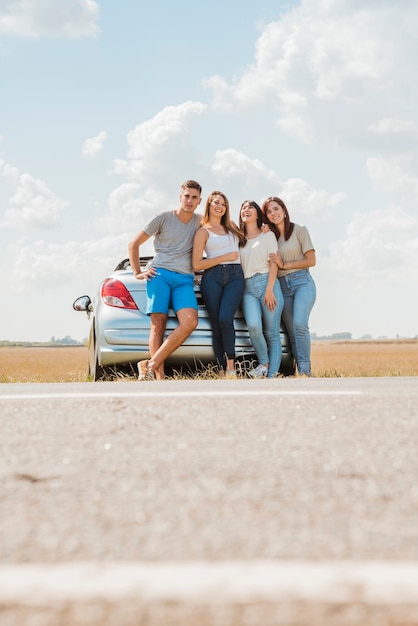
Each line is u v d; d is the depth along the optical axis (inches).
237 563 51.9
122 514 65.6
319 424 112.3
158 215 263.1
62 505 68.9
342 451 92.7
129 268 274.4
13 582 45.6
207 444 97.4
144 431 107.1
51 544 57.2
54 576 46.5
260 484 76.4
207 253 267.1
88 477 79.8
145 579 45.7
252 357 274.1
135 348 253.1
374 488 74.5
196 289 269.6
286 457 89.3
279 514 65.4
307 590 43.9
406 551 55.2
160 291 253.9
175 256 261.1
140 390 168.2
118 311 255.6
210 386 178.5
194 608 43.1
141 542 57.5
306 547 56.1
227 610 43.0
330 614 42.9
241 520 63.5
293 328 286.0
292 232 288.8
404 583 44.6
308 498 70.8
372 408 127.6
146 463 86.3
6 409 130.6
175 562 52.7
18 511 67.1
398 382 192.4
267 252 276.2
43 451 94.0
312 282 290.4
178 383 193.3
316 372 315.9
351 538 58.3
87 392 164.2
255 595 43.6
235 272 265.9
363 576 45.9
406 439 100.4
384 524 62.1
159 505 68.5
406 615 42.8
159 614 42.9
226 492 73.2
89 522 63.2
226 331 259.8
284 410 126.0
